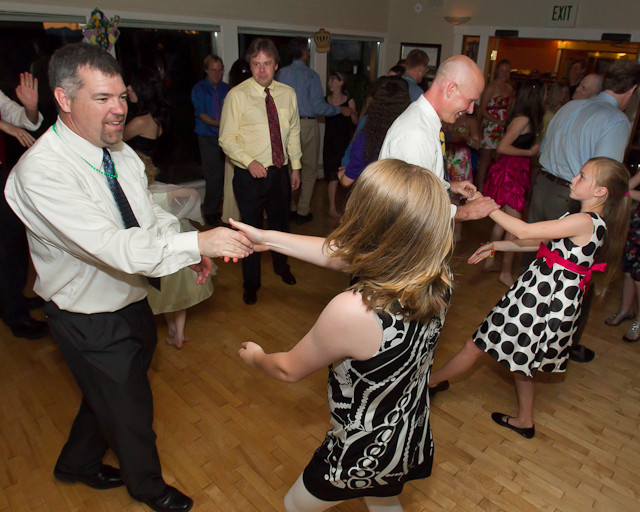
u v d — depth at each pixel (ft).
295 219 16.22
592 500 6.48
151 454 5.71
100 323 5.00
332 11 19.26
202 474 6.72
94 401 5.22
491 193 12.44
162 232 5.58
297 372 3.88
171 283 8.54
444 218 3.20
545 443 7.41
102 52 4.34
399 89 8.91
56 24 13.14
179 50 15.93
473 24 19.25
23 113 8.96
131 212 4.99
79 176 4.53
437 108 6.79
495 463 7.03
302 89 14.78
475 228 16.19
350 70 21.20
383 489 4.28
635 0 15.66
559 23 17.33
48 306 5.08
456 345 9.78
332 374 3.97
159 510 6.05
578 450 7.30
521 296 6.80
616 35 16.29
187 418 7.72
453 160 13.25
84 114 4.32
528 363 6.78
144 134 11.23
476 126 13.38
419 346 3.60
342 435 3.99
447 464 6.99
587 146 8.95
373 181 3.24
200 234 4.50
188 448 7.15
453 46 20.01
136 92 10.85
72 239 4.28
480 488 6.62
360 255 3.34
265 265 13.25
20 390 8.23
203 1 15.55
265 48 9.61
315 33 18.74
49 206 4.25
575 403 8.30
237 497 6.38
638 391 8.62
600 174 6.31
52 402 7.97
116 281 4.94
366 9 20.52
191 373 8.80
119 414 5.22
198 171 17.90
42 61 12.76
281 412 7.91
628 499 6.50
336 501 4.47
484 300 11.55
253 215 10.59
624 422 7.88
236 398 8.20
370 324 3.31
